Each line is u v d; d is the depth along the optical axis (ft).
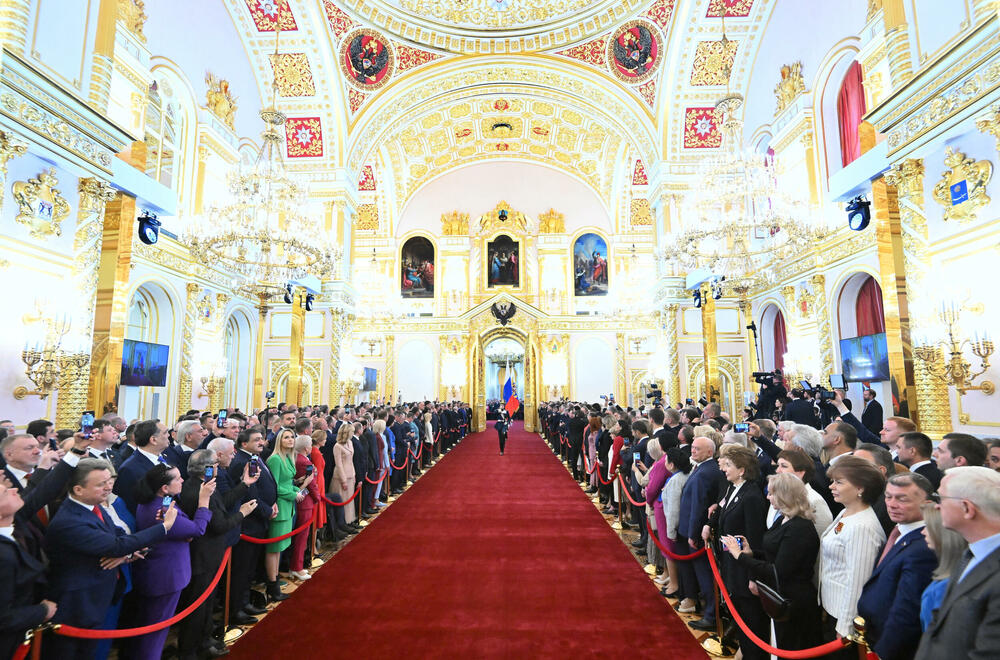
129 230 26.43
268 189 32.53
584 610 16.40
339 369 55.11
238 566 15.78
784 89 42.65
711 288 49.11
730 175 32.76
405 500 32.35
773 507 11.18
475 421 82.79
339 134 52.75
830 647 8.81
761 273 45.85
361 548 22.68
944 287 18.76
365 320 83.82
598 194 85.97
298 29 47.19
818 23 38.81
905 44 20.13
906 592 7.56
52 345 18.52
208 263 41.47
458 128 76.59
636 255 82.74
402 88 54.03
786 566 9.91
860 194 27.20
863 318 35.88
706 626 14.96
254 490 15.99
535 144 81.76
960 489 6.55
